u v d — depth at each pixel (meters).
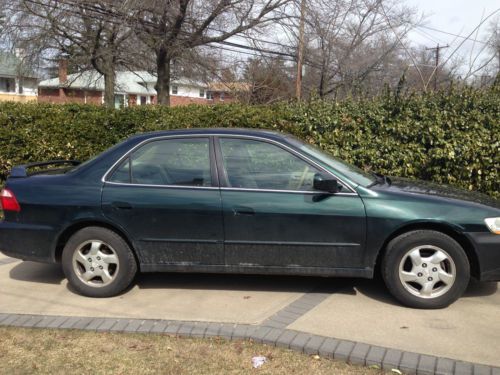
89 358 3.46
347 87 24.03
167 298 4.53
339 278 5.00
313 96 8.07
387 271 4.23
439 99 7.39
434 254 4.17
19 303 4.46
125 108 8.52
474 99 7.13
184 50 18.95
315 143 7.45
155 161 4.58
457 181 6.84
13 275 5.25
